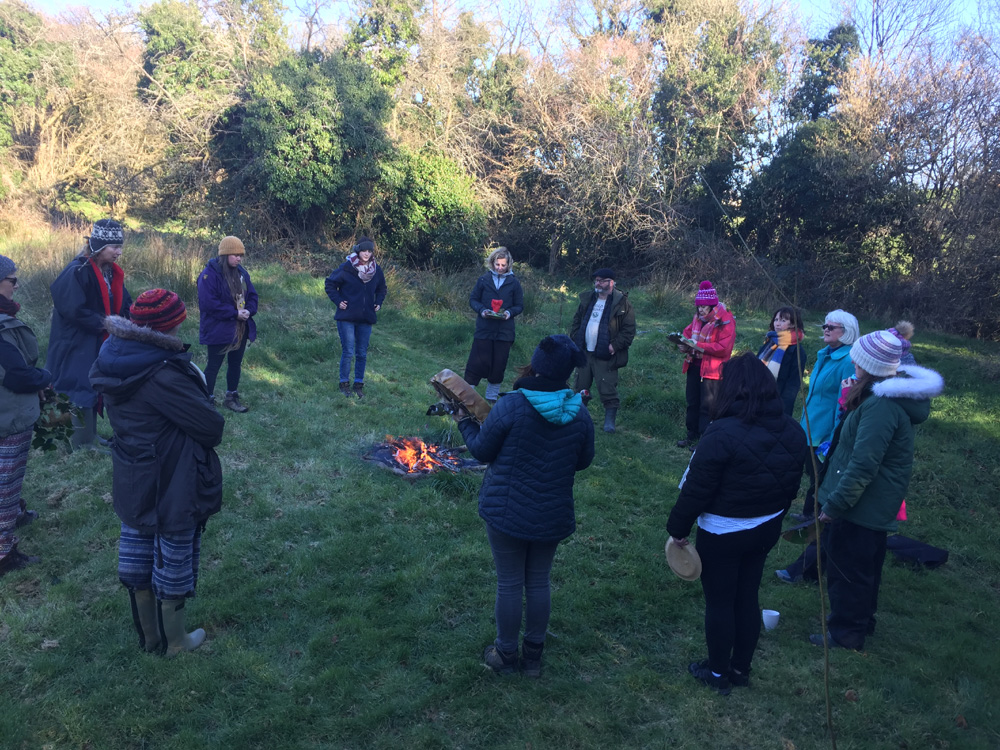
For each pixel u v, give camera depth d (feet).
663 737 10.46
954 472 23.16
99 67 60.39
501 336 24.34
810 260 59.16
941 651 13.21
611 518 17.46
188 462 10.55
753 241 63.77
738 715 11.06
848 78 61.31
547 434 10.66
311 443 19.56
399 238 56.75
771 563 16.33
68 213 54.29
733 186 65.46
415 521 16.07
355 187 54.08
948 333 49.14
